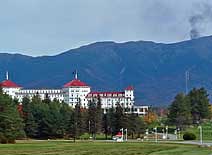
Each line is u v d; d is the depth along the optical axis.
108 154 119.06
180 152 118.56
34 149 145.25
